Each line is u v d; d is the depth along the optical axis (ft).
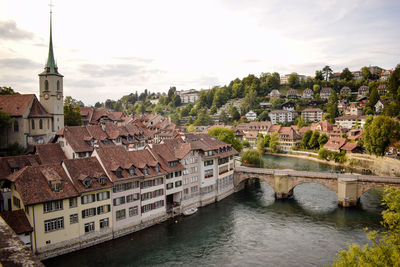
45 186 168.66
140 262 167.12
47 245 164.04
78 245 176.04
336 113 648.79
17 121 262.47
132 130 315.99
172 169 233.76
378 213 240.73
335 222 223.51
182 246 186.60
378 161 371.97
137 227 207.21
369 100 626.64
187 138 286.05
